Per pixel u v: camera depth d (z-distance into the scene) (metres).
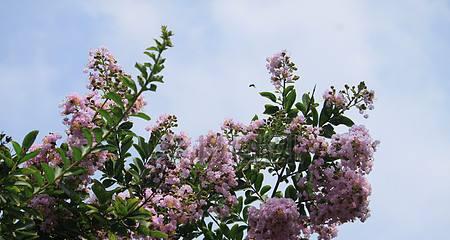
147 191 7.68
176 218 7.54
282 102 9.02
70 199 6.95
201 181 8.12
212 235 8.26
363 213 7.62
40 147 7.09
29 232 6.51
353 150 7.73
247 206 8.61
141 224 6.98
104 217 6.86
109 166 8.16
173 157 8.46
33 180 6.95
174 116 8.61
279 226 7.29
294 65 9.01
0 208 6.43
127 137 8.16
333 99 8.62
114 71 7.77
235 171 8.74
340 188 7.62
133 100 6.57
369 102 8.53
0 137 6.71
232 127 9.13
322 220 7.77
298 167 8.20
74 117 7.07
